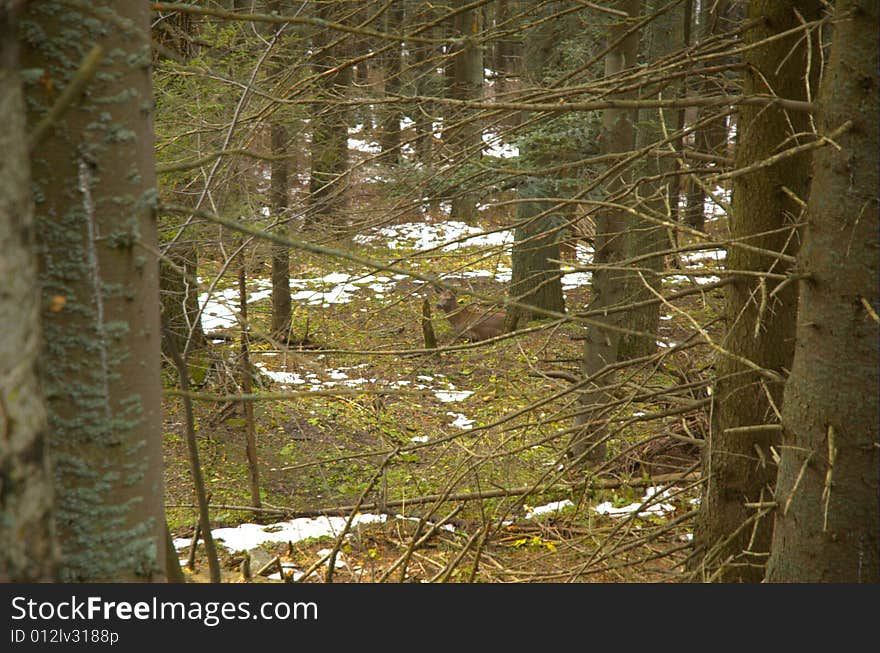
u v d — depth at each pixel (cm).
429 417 1032
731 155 609
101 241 216
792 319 519
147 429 228
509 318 1335
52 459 216
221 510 834
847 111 330
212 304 1284
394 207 537
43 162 211
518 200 477
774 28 490
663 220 479
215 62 621
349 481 904
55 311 211
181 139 593
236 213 592
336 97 574
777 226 509
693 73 488
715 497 540
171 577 299
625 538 635
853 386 334
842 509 341
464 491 830
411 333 1259
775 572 366
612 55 749
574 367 1167
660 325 1342
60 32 210
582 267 468
